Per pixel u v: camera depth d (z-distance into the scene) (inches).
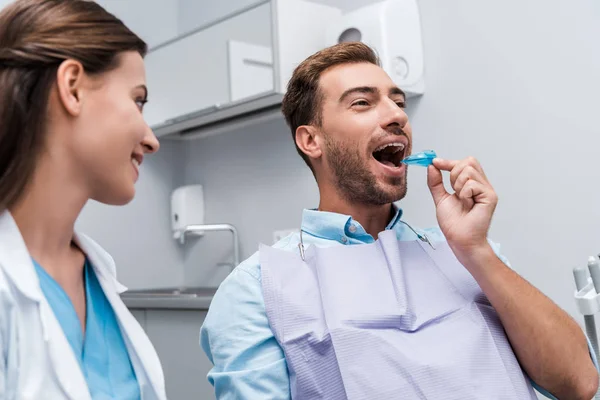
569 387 43.5
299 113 52.4
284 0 89.2
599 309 48.4
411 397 39.4
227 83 95.7
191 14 125.7
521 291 43.1
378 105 48.9
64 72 23.8
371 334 41.1
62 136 24.1
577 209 73.7
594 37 72.4
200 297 88.5
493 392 39.9
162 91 107.0
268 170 109.7
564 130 74.9
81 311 26.0
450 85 85.3
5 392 21.5
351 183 48.4
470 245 43.4
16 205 23.9
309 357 42.0
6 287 21.8
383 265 44.8
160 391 26.7
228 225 110.6
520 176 78.8
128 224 119.1
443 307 43.4
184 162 127.3
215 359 45.9
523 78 78.5
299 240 50.3
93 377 24.8
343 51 51.0
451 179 45.4
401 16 85.0
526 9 78.2
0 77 23.4
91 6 25.6
